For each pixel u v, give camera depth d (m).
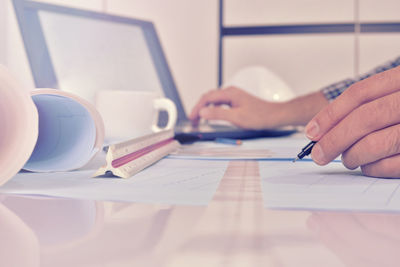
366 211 0.21
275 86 1.26
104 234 0.17
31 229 0.18
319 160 0.35
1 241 0.16
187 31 1.40
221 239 0.16
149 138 0.48
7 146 0.27
